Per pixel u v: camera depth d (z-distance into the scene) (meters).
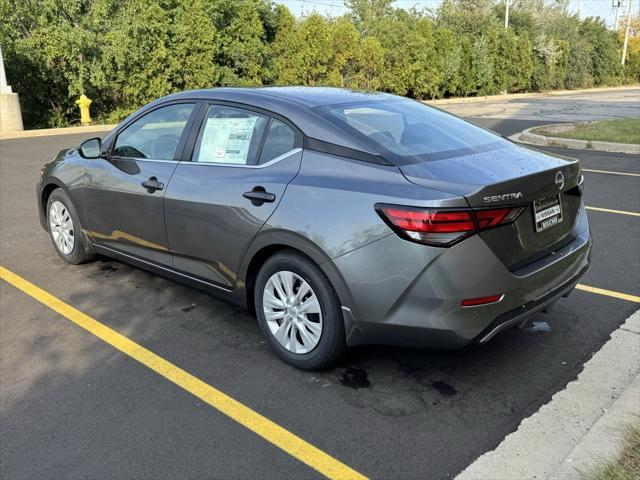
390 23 31.02
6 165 11.42
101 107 22.00
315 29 25.98
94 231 4.94
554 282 3.35
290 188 3.40
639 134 13.34
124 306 4.51
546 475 2.63
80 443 2.89
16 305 4.53
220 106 4.03
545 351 3.77
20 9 18.67
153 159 4.34
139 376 3.52
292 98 3.82
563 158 3.71
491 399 3.25
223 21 23.50
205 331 4.10
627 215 7.09
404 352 3.79
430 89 31.31
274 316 3.62
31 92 19.97
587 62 44.38
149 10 20.00
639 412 3.01
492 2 44.72
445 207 2.88
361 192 3.13
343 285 3.17
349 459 2.77
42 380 3.47
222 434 2.96
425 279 2.94
